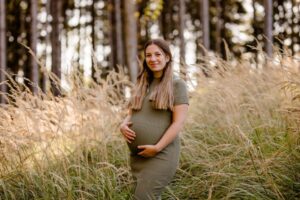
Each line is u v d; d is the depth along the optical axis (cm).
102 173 459
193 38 2347
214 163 462
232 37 2241
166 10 2166
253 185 418
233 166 457
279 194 410
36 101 542
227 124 541
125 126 364
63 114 493
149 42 367
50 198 437
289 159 434
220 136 547
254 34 1919
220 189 444
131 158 369
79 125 509
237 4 2247
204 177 461
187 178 478
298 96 467
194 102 622
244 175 440
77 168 479
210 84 615
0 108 526
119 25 1594
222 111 568
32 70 1202
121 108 582
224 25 2245
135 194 355
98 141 514
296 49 1925
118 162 514
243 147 451
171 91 355
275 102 563
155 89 359
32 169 472
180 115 354
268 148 477
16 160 489
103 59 2269
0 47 1174
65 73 534
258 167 445
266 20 1133
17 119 513
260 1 2088
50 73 536
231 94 546
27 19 1806
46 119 507
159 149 347
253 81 617
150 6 1576
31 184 466
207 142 537
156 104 353
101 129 532
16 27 1886
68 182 428
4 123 512
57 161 475
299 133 444
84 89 541
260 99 571
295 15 1941
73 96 532
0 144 494
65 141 509
